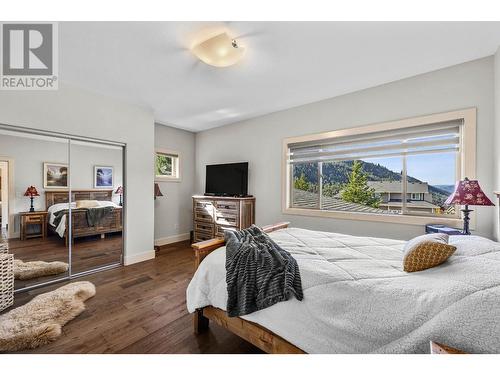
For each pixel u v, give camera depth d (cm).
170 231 457
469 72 221
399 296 99
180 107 350
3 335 157
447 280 100
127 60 219
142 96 309
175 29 174
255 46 197
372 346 96
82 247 291
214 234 400
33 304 203
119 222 323
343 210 319
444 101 234
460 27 173
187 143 489
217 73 246
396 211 278
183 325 181
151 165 358
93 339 162
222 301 148
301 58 216
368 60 220
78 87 277
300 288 118
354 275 119
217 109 361
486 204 183
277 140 369
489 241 140
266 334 130
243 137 416
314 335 109
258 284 132
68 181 279
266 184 383
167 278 277
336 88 283
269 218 379
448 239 149
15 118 235
